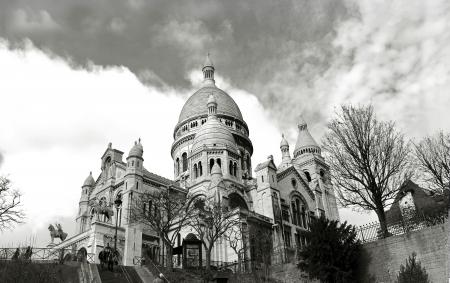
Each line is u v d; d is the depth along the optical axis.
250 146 100.56
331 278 35.28
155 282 29.84
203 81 117.75
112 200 72.94
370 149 40.66
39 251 52.25
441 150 44.31
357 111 42.28
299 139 104.44
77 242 61.16
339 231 36.97
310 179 94.50
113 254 43.88
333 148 42.31
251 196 78.12
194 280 44.56
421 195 49.06
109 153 80.38
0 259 37.19
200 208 59.91
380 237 38.00
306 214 80.81
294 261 46.50
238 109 109.81
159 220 56.84
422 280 31.97
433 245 32.81
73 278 37.50
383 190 39.03
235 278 45.81
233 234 60.53
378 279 35.09
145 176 72.19
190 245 54.41
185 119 103.56
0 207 51.84
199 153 82.69
